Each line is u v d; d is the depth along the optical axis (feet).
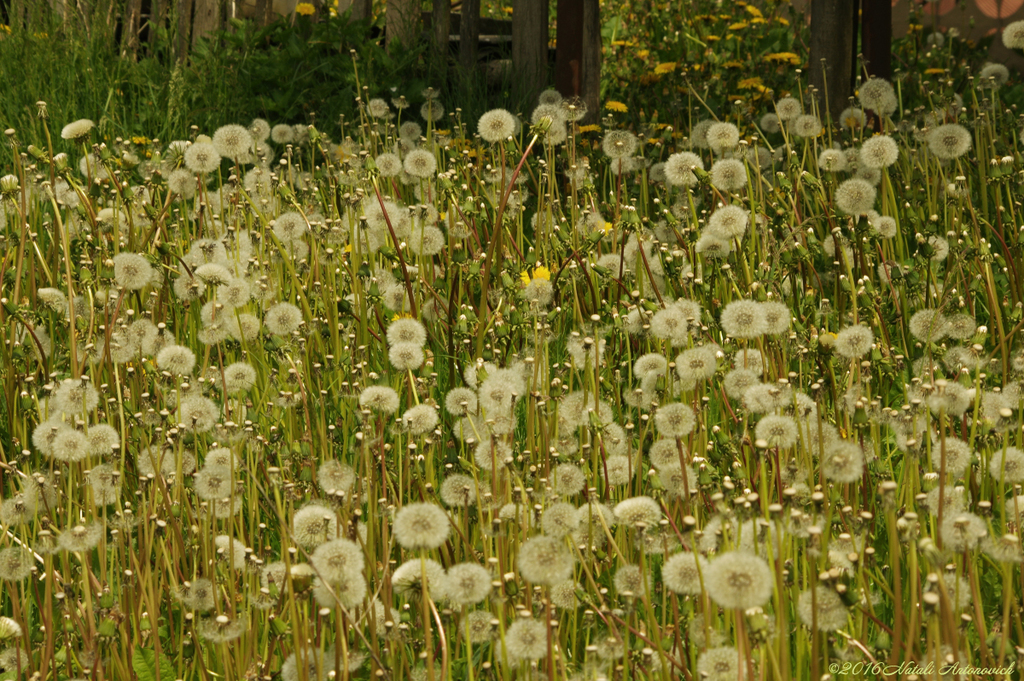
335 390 8.98
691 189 12.00
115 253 10.64
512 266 10.41
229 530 6.26
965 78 22.04
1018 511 6.12
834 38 17.66
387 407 6.91
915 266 9.77
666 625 6.11
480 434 7.25
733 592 4.38
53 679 5.90
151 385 8.36
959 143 11.22
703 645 5.38
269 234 11.09
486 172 12.87
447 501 6.40
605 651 5.45
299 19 21.83
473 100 20.34
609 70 24.64
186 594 6.26
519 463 7.13
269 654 6.14
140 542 6.64
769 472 7.10
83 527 6.11
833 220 11.05
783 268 10.49
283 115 19.71
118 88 19.95
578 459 7.38
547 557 5.02
